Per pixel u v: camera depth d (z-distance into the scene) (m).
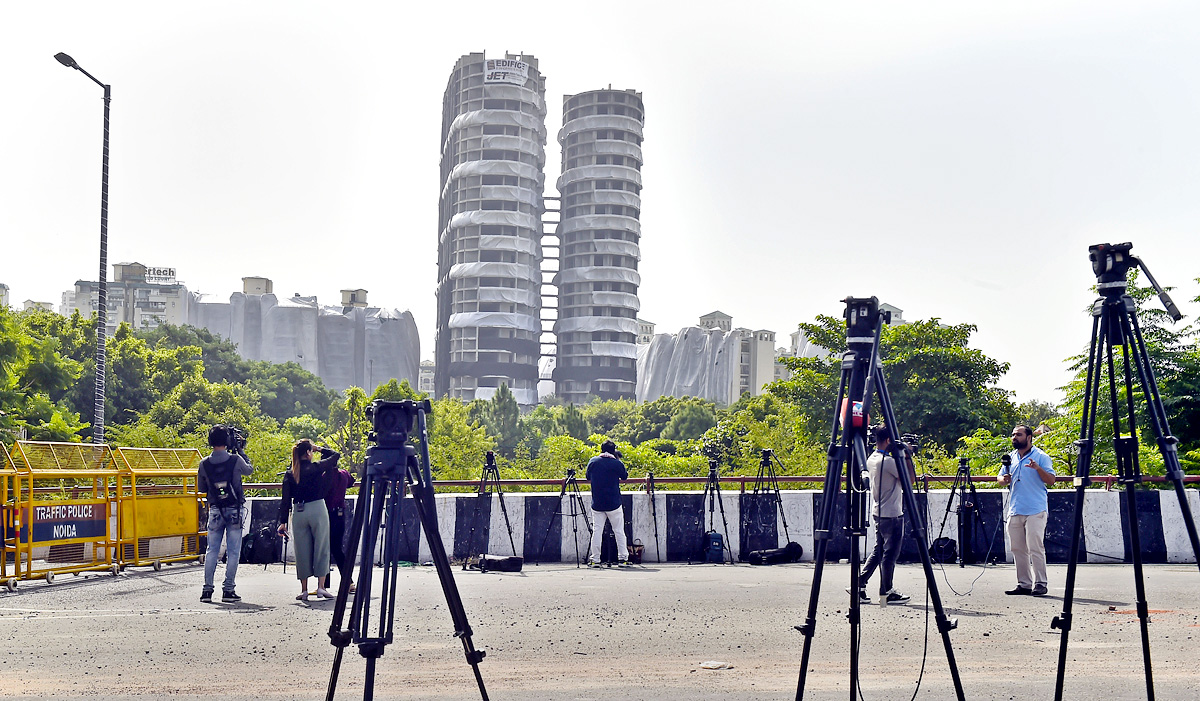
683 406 160.75
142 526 13.70
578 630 7.95
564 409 148.75
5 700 5.50
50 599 10.21
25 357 36.59
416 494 4.20
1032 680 5.98
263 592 10.90
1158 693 5.62
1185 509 4.20
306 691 5.73
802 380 50.09
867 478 4.13
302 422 104.31
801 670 4.15
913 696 5.53
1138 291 24.89
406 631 7.88
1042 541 10.38
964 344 48.91
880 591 9.50
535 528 14.65
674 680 6.04
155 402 77.00
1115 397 4.49
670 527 14.81
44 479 12.05
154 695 5.63
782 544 14.80
